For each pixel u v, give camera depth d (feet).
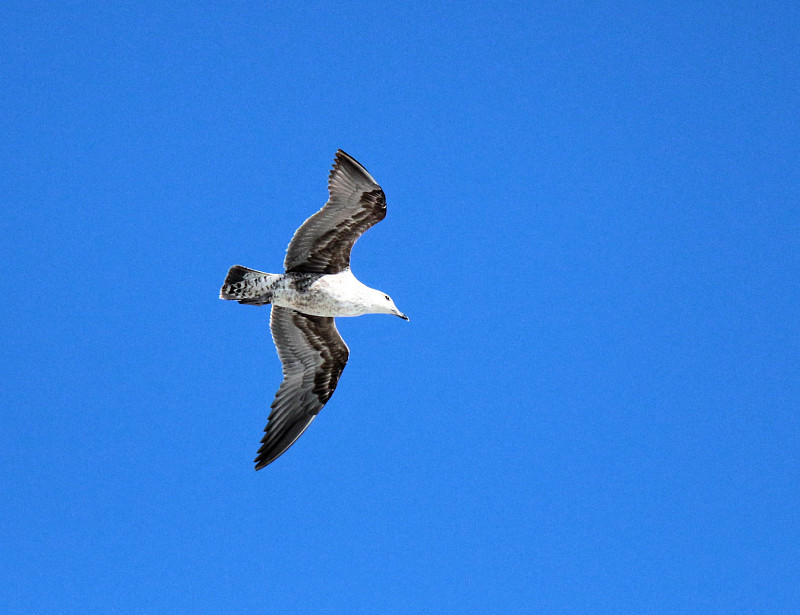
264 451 55.16
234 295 52.42
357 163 48.52
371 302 52.85
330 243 51.39
